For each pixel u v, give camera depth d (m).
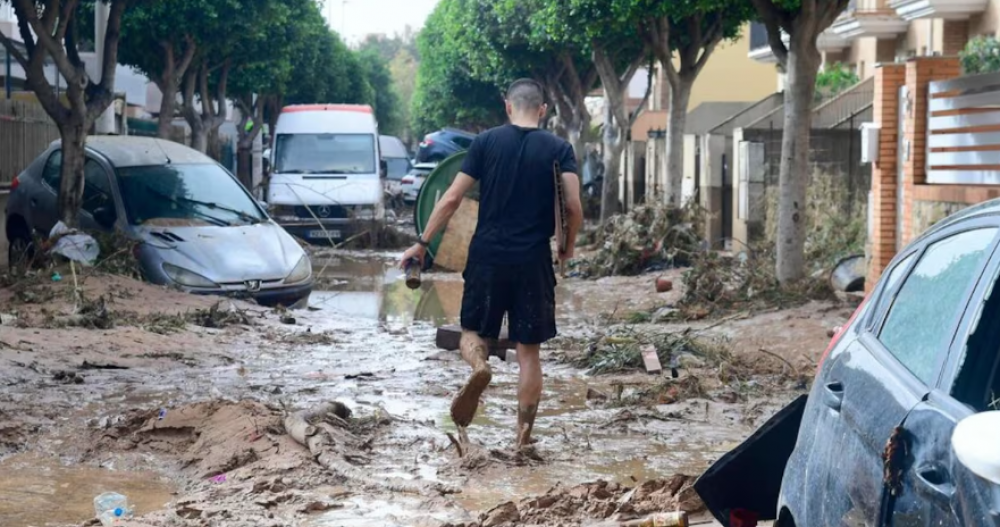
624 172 38.25
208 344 12.58
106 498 6.32
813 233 20.42
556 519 6.05
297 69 50.84
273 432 7.67
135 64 32.47
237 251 16.56
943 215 14.11
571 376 11.10
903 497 3.04
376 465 7.22
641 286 19.56
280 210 27.89
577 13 22.95
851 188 22.59
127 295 15.01
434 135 50.25
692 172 27.50
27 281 15.27
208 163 18.42
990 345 3.09
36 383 9.80
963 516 2.64
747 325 13.62
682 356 11.55
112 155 17.89
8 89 24.17
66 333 12.34
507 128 7.46
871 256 16.00
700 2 20.81
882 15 31.97
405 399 9.60
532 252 7.32
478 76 51.97
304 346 12.88
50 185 18.30
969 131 13.92
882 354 3.71
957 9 26.86
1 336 11.73
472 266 7.41
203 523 5.91
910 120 14.98
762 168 22.70
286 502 6.38
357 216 28.06
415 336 14.01
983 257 3.29
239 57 37.75
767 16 15.77
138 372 10.65
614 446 7.95
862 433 3.43
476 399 7.22
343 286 20.39
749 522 4.64
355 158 29.22
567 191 7.30
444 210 7.41
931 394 3.13
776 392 10.13
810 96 15.67
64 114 17.28
